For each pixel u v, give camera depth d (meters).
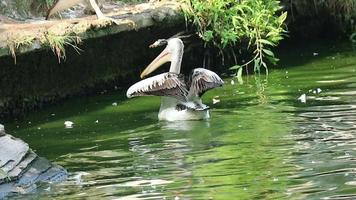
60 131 12.69
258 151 10.50
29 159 10.19
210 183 9.27
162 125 12.64
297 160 9.93
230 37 16.80
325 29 21.25
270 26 17.06
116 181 9.66
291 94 14.18
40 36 14.30
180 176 9.65
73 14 16.91
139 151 11.05
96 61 15.65
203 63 17.50
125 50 16.16
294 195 8.59
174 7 16.70
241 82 15.80
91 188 9.45
